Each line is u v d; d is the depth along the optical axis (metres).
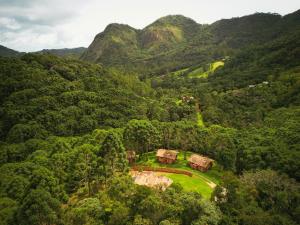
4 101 141.75
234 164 91.38
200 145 112.19
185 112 169.75
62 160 80.94
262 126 126.25
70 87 158.88
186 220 53.91
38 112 134.75
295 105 141.12
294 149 86.25
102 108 147.62
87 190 74.69
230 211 56.84
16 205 62.91
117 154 83.25
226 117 156.88
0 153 105.88
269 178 68.19
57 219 54.16
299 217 57.19
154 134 110.94
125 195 60.09
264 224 52.16
